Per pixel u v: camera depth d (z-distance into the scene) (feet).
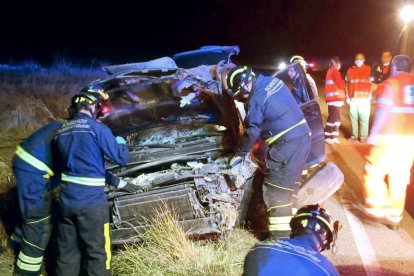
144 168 15.25
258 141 15.01
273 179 13.62
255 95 13.15
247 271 6.33
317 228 6.66
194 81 17.30
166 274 12.87
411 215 16.43
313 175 15.58
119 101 17.53
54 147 12.32
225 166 14.49
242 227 15.21
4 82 38.86
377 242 14.53
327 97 25.30
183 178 14.08
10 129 27.68
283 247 6.40
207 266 13.00
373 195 15.89
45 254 14.64
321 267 6.08
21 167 12.44
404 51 31.99
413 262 13.33
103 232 12.17
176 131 16.56
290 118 13.28
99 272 12.19
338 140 26.53
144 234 13.61
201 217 13.74
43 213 12.76
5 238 15.49
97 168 11.88
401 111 14.65
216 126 16.29
